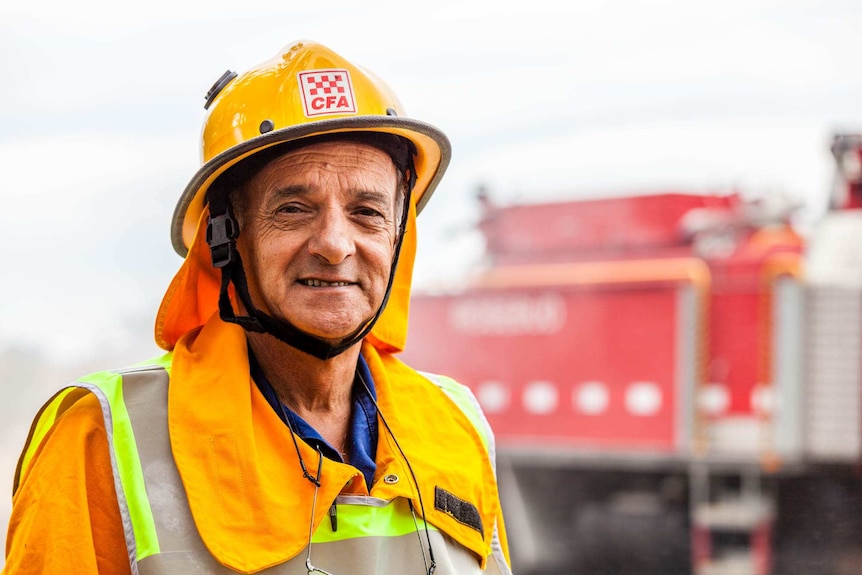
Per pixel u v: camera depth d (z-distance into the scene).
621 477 6.62
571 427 6.63
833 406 6.07
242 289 1.57
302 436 1.58
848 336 6.04
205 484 1.45
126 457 1.46
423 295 7.02
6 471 6.49
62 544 1.39
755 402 6.22
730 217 6.34
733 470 6.32
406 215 1.69
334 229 1.53
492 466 1.79
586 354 6.58
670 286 6.40
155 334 1.67
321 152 1.55
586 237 6.65
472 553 1.67
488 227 6.90
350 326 1.55
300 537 1.45
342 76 1.60
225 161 1.54
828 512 6.14
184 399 1.51
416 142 1.69
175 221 1.68
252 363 1.63
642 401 6.48
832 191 6.16
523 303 6.79
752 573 6.30
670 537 6.49
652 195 6.46
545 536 6.80
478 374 6.87
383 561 1.52
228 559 1.40
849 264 6.08
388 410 1.70
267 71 1.61
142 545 1.41
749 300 6.25
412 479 1.61
